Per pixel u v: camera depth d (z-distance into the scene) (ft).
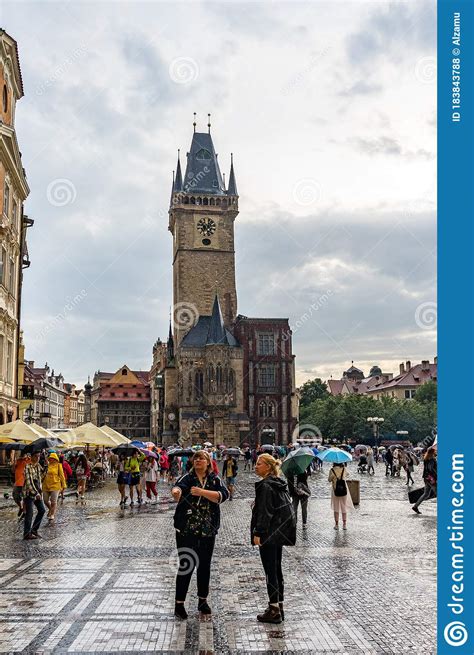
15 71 159.33
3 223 152.46
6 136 146.30
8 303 163.53
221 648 34.06
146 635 36.19
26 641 35.17
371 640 35.32
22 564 56.13
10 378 168.86
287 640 35.35
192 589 47.21
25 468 73.05
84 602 43.09
